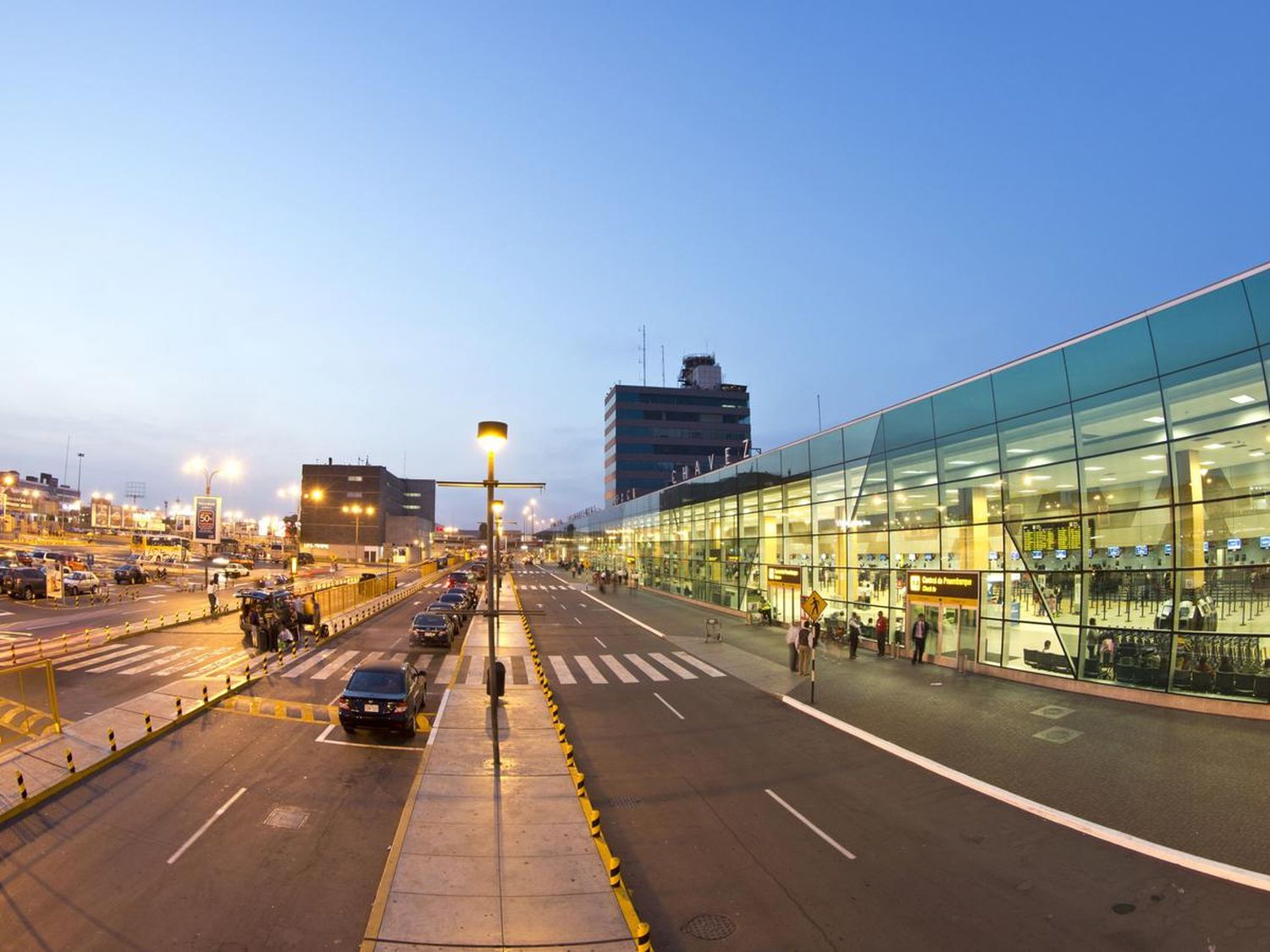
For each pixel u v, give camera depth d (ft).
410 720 53.83
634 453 446.60
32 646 88.58
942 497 84.28
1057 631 69.05
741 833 36.76
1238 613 54.54
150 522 580.30
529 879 30.78
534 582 267.18
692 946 26.23
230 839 34.53
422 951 25.25
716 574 160.15
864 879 31.68
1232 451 54.95
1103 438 64.90
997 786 43.14
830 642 101.86
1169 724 53.52
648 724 58.85
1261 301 53.21
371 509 409.08
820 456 111.55
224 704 61.67
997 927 27.66
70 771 42.14
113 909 27.86
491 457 49.49
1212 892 29.99
